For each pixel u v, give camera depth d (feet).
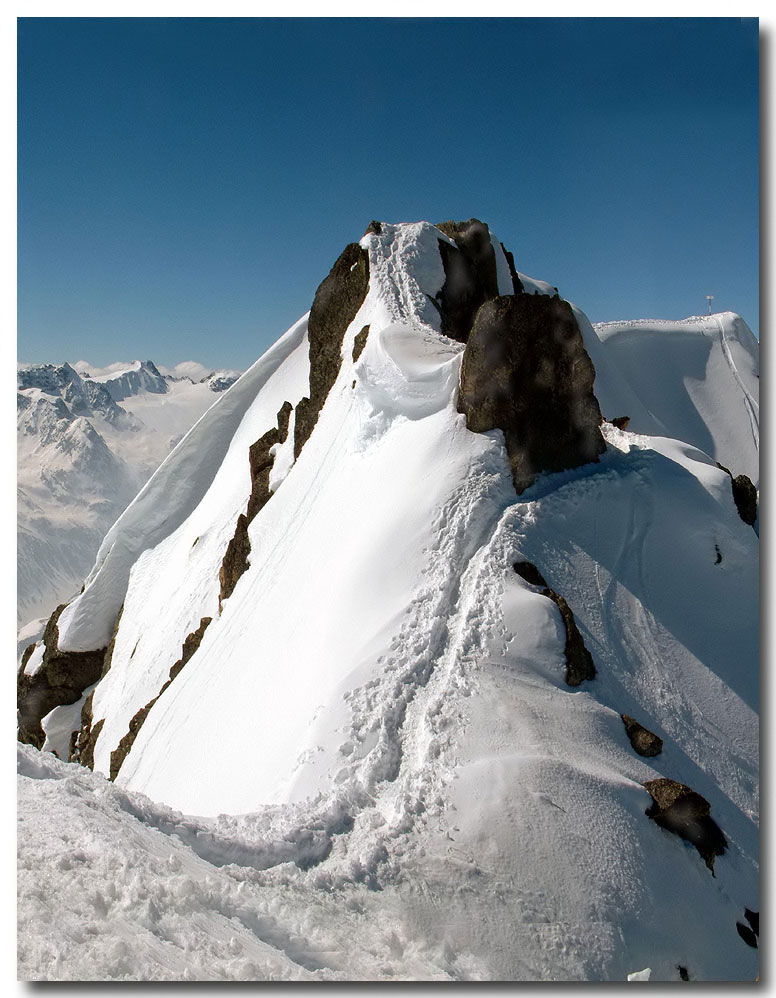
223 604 76.64
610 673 40.52
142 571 113.39
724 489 52.19
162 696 67.41
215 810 40.96
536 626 39.45
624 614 43.88
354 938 25.08
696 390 144.05
